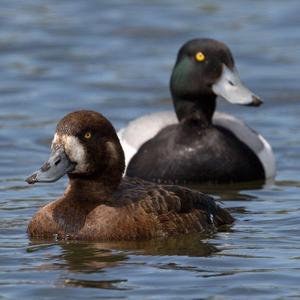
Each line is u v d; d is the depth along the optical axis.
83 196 10.61
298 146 15.67
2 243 10.41
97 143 10.55
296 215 11.62
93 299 8.68
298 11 23.78
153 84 19.22
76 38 22.08
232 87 14.27
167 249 10.14
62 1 24.86
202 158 14.04
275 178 14.28
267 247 10.23
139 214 10.49
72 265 9.65
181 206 10.76
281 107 18.08
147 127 14.74
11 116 17.22
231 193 13.29
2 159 14.73
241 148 14.23
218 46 14.37
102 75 19.80
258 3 24.66
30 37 22.03
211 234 10.73
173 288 8.95
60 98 18.39
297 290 8.89
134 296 8.74
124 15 23.58
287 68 20.12
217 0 24.95
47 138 15.88
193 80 14.36
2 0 24.88
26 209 11.94
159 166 14.09
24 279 9.24
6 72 19.97
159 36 22.20
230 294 8.80
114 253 10.01
